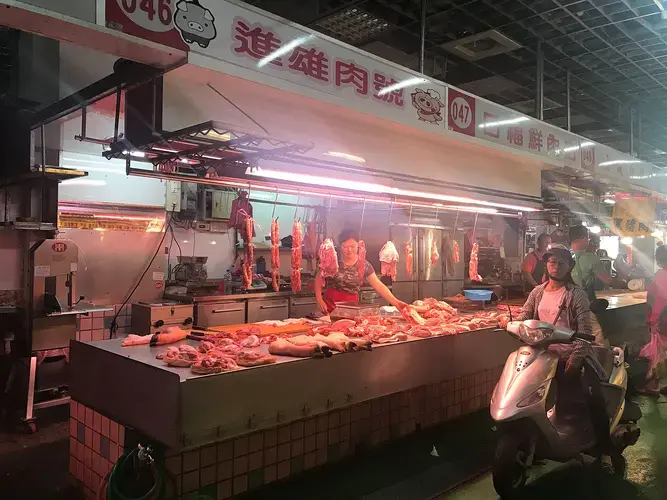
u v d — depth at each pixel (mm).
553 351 3857
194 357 3383
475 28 7047
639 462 4562
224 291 7262
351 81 4691
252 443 3662
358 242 5711
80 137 3871
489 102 6371
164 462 3201
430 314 5613
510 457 3598
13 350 5648
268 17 3992
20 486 3930
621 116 10898
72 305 5664
